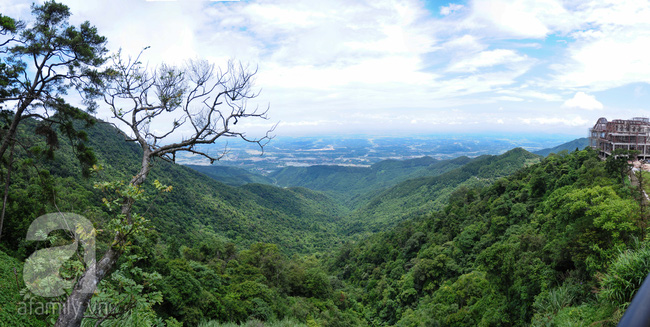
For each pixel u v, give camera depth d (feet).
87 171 59.57
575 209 62.64
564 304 54.24
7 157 62.85
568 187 117.39
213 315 78.74
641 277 34.55
